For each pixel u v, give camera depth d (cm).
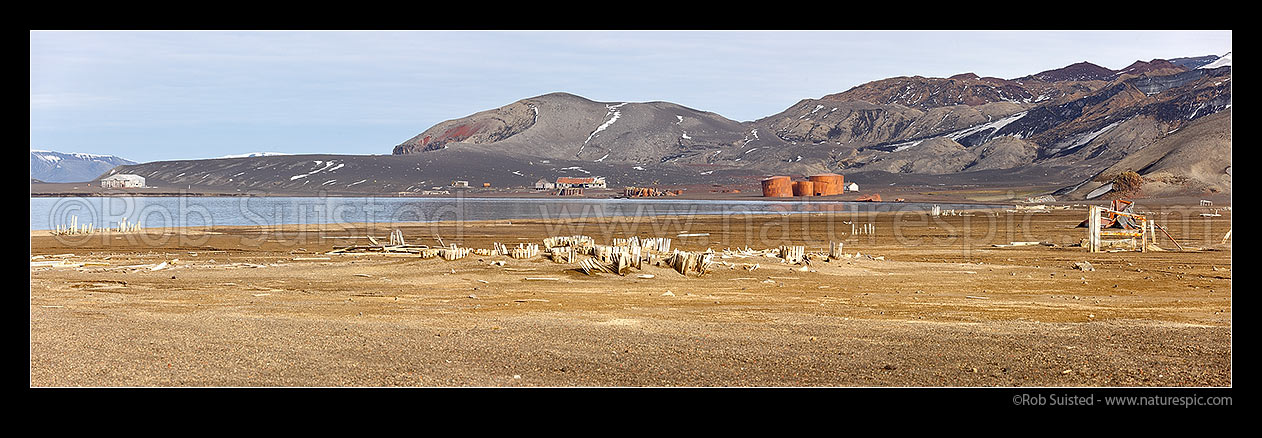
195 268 2564
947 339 1277
